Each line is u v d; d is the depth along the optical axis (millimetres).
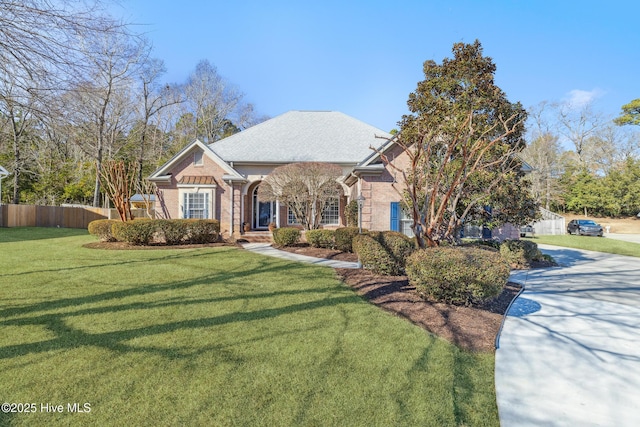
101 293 6699
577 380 3941
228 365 3844
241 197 19484
